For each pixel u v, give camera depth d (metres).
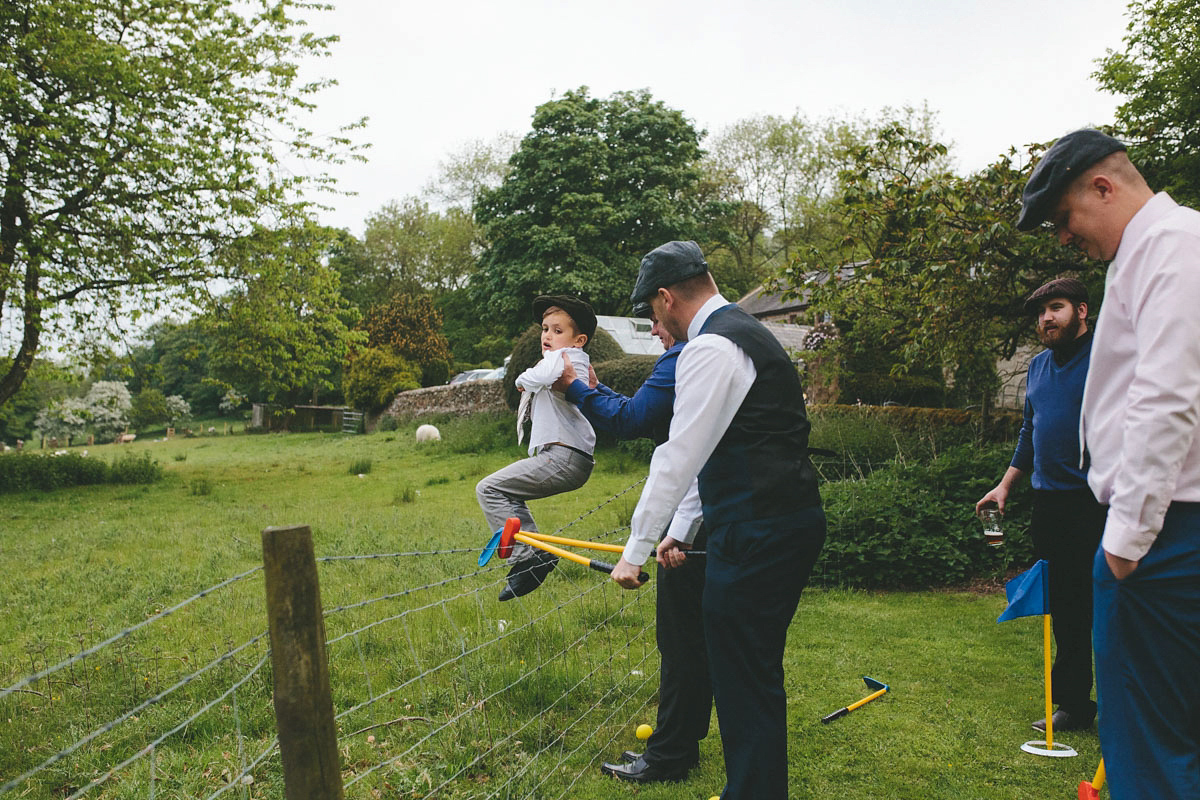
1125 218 1.95
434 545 7.41
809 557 2.31
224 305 15.61
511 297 28.52
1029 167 6.67
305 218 15.20
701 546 2.94
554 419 3.54
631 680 3.97
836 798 2.91
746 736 2.26
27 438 49.25
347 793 2.84
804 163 35.81
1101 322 2.08
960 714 3.60
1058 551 3.37
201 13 14.37
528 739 3.35
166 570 6.60
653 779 3.05
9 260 13.15
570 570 6.00
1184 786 1.80
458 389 23.11
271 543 1.68
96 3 13.45
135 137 12.77
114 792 2.90
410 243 48.75
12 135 12.74
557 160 28.77
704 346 2.30
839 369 10.69
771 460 2.27
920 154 7.42
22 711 3.60
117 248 13.84
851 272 8.28
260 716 3.53
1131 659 1.88
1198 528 1.80
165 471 16.66
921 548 5.89
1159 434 1.75
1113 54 7.82
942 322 7.26
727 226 36.62
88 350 15.27
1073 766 3.10
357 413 29.58
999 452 7.07
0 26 12.68
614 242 29.59
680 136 29.84
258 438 31.36
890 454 9.17
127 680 3.90
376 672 4.08
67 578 6.42
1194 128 7.35
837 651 4.48
